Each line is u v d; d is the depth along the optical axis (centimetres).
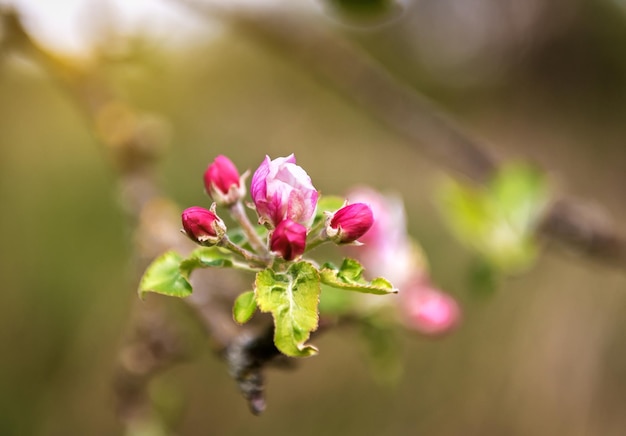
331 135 153
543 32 217
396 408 125
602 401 127
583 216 62
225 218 64
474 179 65
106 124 58
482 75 220
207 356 116
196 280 47
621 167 182
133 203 55
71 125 116
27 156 113
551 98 212
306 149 149
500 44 221
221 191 44
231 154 135
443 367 129
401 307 53
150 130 58
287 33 67
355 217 42
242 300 41
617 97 207
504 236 59
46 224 113
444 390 127
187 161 125
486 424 126
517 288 136
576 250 62
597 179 181
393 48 213
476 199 59
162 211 54
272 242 41
